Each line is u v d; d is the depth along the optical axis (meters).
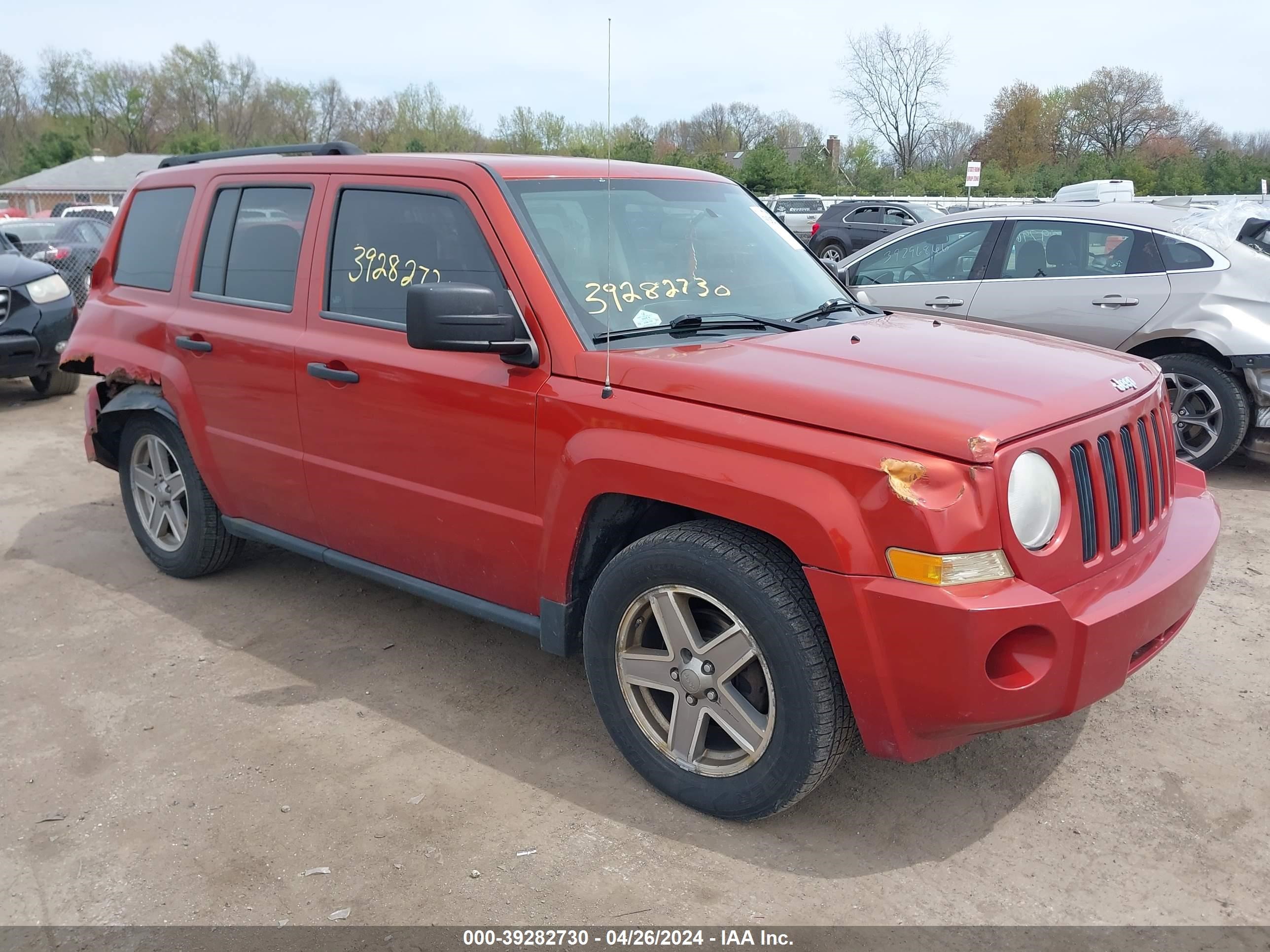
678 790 3.05
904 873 2.77
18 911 2.70
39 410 9.23
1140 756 3.32
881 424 2.54
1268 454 6.52
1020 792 3.14
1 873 2.85
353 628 4.41
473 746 3.45
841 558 2.52
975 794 3.14
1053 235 6.84
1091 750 3.36
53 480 6.88
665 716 3.17
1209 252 6.29
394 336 3.57
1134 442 2.90
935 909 2.63
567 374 3.09
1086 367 3.06
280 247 4.04
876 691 2.57
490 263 3.33
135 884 2.79
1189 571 2.87
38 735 3.57
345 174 3.82
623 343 3.16
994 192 43.72
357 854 2.88
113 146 74.75
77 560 5.31
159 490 4.91
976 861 2.82
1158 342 6.47
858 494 2.52
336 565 4.05
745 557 2.73
